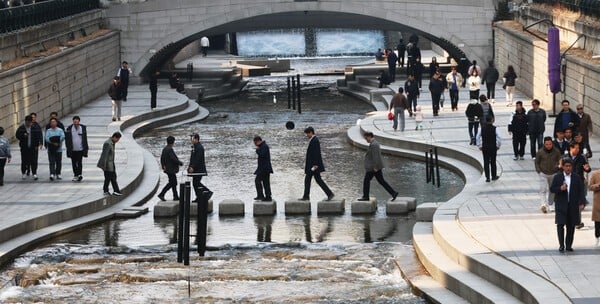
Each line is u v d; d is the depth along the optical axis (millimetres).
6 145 54938
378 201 54438
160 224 50625
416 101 77375
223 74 104500
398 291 39469
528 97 84062
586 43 71938
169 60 109312
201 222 39375
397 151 66312
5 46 69375
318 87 105250
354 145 70688
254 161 65875
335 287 40062
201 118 85312
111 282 41156
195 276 41406
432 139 66688
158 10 99188
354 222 50438
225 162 65688
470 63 99750
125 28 99750
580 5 75875
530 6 90688
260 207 52125
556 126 54656
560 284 35656
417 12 98875
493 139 52750
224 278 41250
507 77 79750
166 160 53625
